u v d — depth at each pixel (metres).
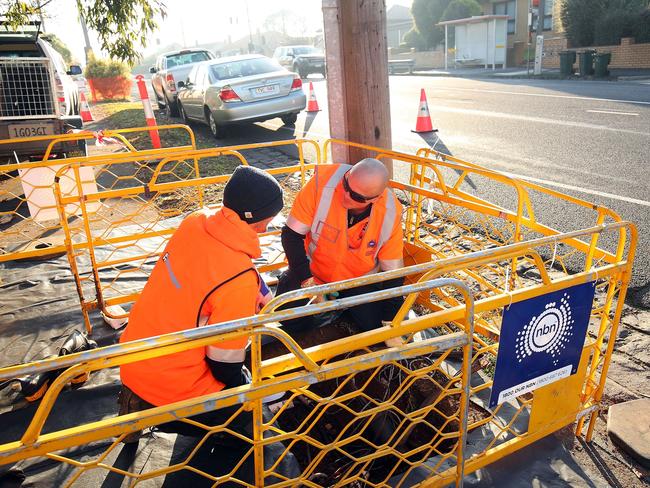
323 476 2.46
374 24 4.53
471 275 3.68
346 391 2.79
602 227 2.25
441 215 4.72
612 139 8.43
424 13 34.34
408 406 2.82
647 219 5.23
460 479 2.27
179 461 2.47
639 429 2.63
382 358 1.87
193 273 2.03
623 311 3.77
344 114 4.91
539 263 2.13
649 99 11.88
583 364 2.49
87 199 3.82
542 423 2.48
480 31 26.64
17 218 6.50
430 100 14.78
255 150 9.54
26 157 8.68
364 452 2.71
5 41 8.70
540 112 11.39
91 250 3.80
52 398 1.45
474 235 5.11
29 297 4.26
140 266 4.52
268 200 2.03
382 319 2.94
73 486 2.37
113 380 3.12
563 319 2.31
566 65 19.34
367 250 2.83
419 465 2.43
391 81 22.95
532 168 7.25
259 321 1.63
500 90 16.12
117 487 2.36
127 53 8.95
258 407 1.79
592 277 2.29
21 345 3.62
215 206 2.53
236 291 2.01
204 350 2.12
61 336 3.73
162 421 1.59
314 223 2.81
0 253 5.14
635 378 3.11
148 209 6.54
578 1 22.50
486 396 2.95
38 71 7.62
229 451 2.48
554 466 2.51
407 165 8.03
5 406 2.94
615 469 2.49
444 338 1.97
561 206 5.73
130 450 2.54
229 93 10.26
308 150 9.30
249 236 2.06
